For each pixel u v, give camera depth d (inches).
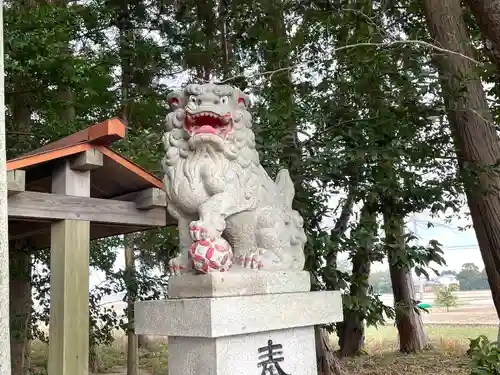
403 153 165.0
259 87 185.8
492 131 198.2
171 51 236.2
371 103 174.1
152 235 254.7
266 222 119.8
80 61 183.2
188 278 106.7
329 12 190.2
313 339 120.7
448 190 178.1
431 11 207.2
